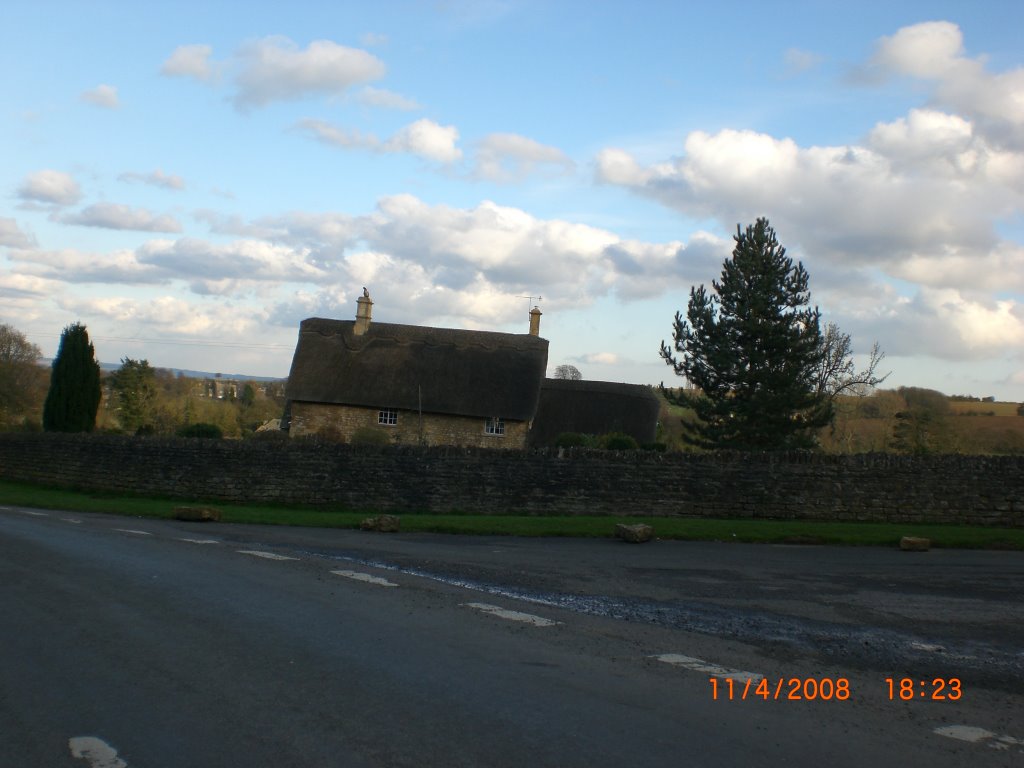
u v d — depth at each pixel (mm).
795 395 28516
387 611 8938
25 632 7930
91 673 6652
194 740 5254
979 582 11688
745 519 19594
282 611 8867
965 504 18641
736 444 28938
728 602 10031
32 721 5594
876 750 5262
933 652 7805
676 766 4906
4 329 60281
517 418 39625
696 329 30141
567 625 8477
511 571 12133
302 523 19047
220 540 15289
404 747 5137
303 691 6199
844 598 10398
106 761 4938
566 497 21047
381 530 17656
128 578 10773
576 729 5461
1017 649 7992
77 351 35375
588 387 43219
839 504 19344
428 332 44281
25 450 30188
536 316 47344
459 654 7223
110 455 26672
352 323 45125
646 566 12883
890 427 43438
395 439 40156
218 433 35469
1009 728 5746
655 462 20656
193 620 8438
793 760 5051
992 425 41344
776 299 29484
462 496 21719
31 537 14930
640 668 6910
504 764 4898
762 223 30250
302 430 41031
